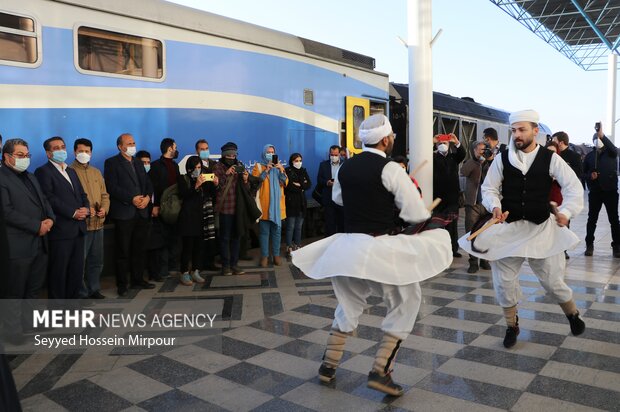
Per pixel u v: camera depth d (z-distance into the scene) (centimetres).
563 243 372
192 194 591
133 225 565
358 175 312
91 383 342
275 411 300
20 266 420
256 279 638
